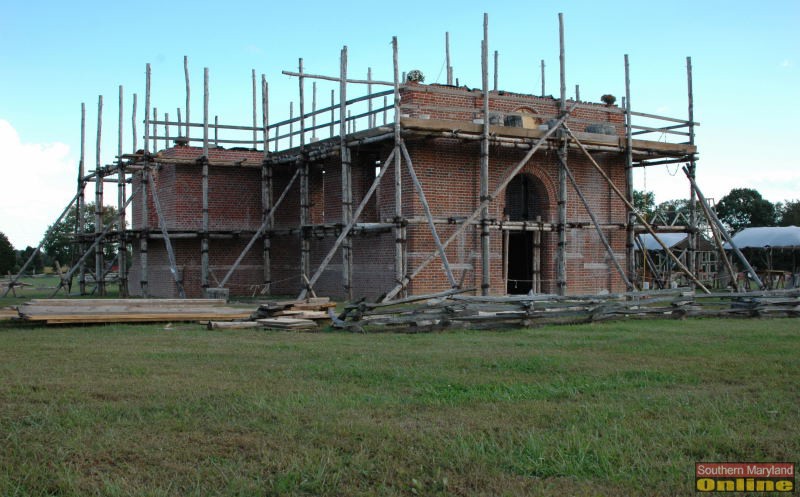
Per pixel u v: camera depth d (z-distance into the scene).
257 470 6.09
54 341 13.28
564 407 7.95
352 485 5.78
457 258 23.16
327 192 26.44
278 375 9.80
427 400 8.30
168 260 27.72
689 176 26.30
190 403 8.14
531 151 22.42
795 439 6.73
